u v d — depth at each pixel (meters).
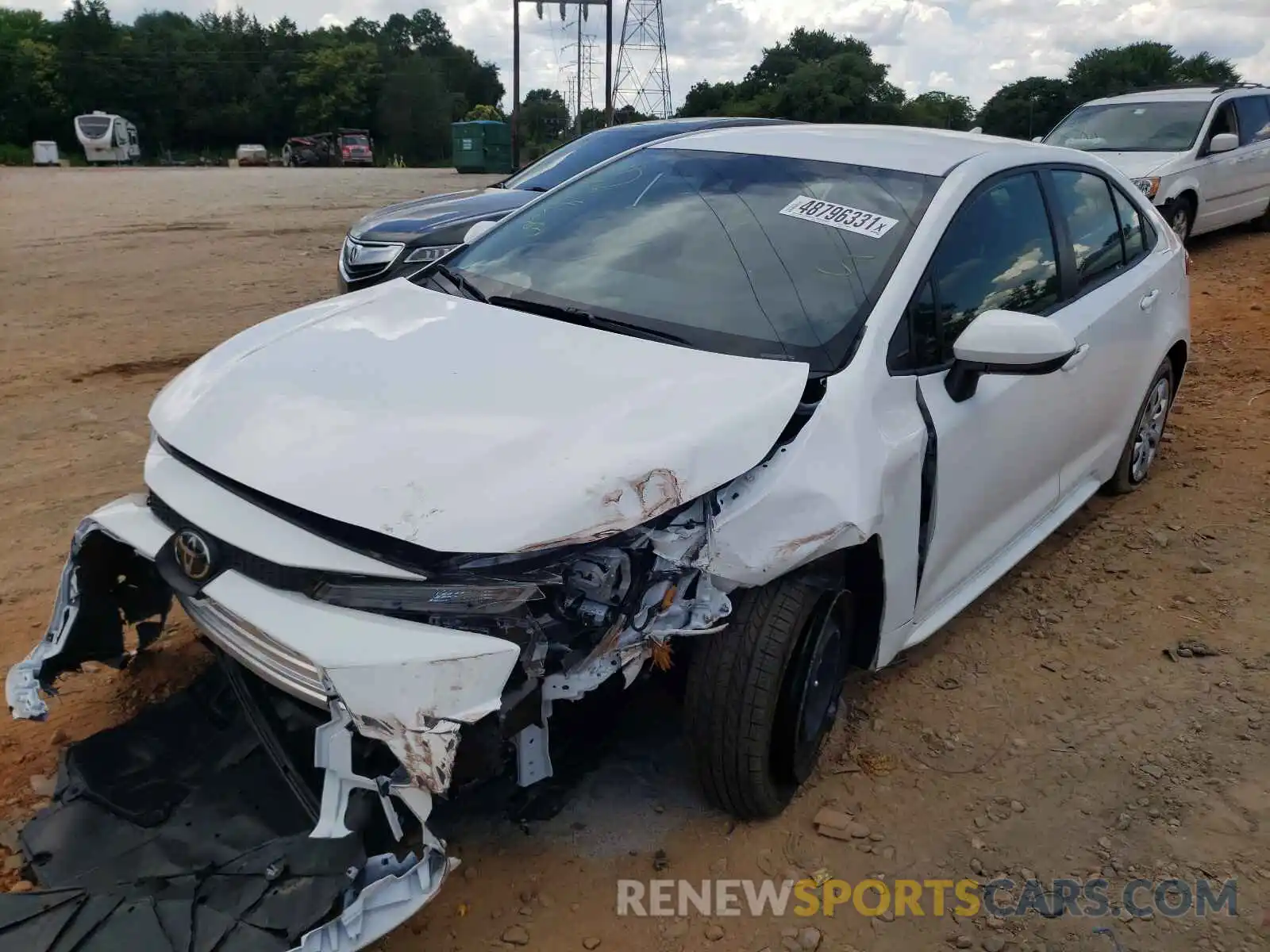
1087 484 4.72
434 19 114.62
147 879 2.33
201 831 2.49
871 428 2.84
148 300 9.82
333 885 2.18
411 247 7.57
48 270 11.34
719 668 2.68
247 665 2.39
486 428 2.50
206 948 2.11
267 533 2.36
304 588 2.32
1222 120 11.30
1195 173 10.76
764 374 2.79
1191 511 5.13
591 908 2.66
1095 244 4.37
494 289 3.42
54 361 7.55
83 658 3.04
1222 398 6.88
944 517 3.26
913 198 3.44
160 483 2.65
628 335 3.04
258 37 89.38
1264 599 4.29
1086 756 3.32
